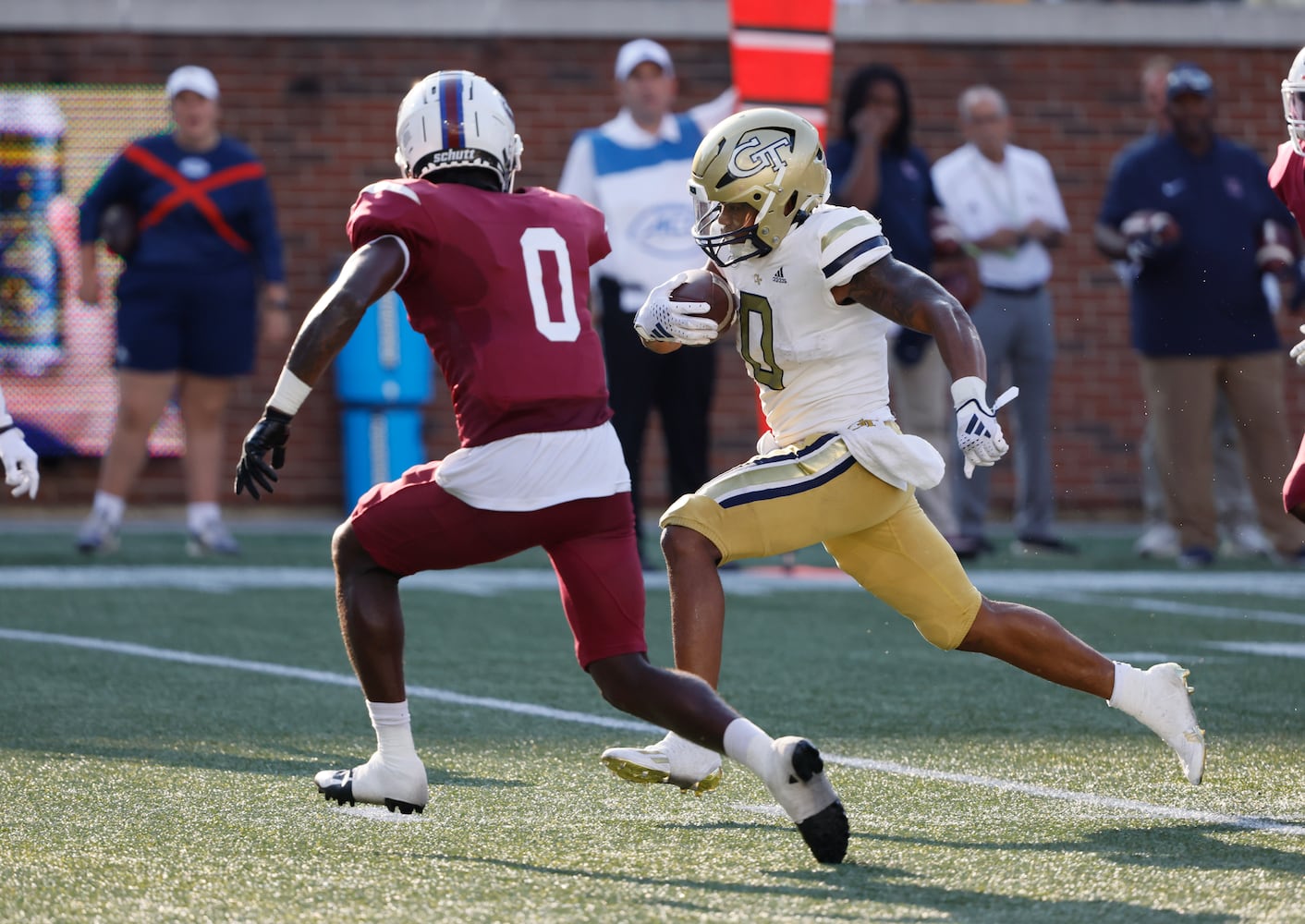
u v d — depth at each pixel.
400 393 46.50
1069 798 16.00
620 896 12.41
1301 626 28.94
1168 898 12.34
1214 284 36.94
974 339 14.04
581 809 15.51
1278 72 50.81
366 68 48.16
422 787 14.52
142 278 37.31
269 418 13.48
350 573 14.31
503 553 14.04
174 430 47.09
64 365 47.09
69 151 47.22
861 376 15.53
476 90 14.55
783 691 22.39
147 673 23.41
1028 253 39.00
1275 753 18.25
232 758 17.91
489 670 24.09
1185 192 36.84
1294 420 49.44
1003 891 12.57
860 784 16.66
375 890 12.59
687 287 15.77
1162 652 25.80
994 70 50.06
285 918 11.84
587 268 14.52
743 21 33.88
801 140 15.15
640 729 19.67
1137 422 50.28
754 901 12.28
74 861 13.45
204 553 38.28
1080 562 38.62
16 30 47.00
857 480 15.28
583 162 34.31
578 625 14.02
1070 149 50.22
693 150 34.66
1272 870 13.16
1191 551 38.00
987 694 22.22
